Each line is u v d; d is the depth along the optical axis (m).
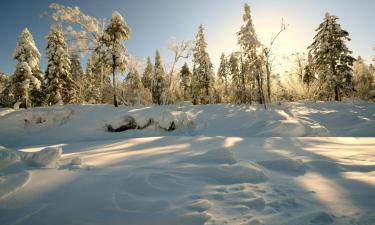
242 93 38.31
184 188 4.11
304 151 7.28
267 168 5.32
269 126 19.89
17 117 23.77
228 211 3.26
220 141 10.12
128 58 28.14
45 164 5.14
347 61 31.50
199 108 27.25
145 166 5.33
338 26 32.19
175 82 31.97
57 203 3.59
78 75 38.78
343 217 2.99
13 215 3.28
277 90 45.66
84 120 23.55
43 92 33.56
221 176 4.65
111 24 26.56
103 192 3.93
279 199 3.59
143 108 24.73
